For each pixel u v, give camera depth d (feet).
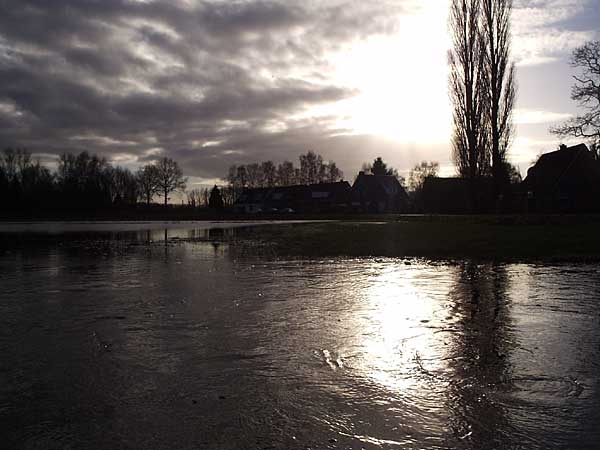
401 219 154.71
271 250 66.49
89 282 38.91
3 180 249.75
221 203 307.37
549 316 26.43
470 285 36.45
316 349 20.66
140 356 19.77
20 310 28.40
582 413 14.24
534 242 65.36
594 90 117.91
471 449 12.26
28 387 16.58
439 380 16.99
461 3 125.08
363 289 34.94
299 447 12.42
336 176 405.59
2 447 12.57
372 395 15.71
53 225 169.17
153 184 359.25
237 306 29.17
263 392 16.01
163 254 62.54
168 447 12.48
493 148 124.57
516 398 15.37
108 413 14.49
